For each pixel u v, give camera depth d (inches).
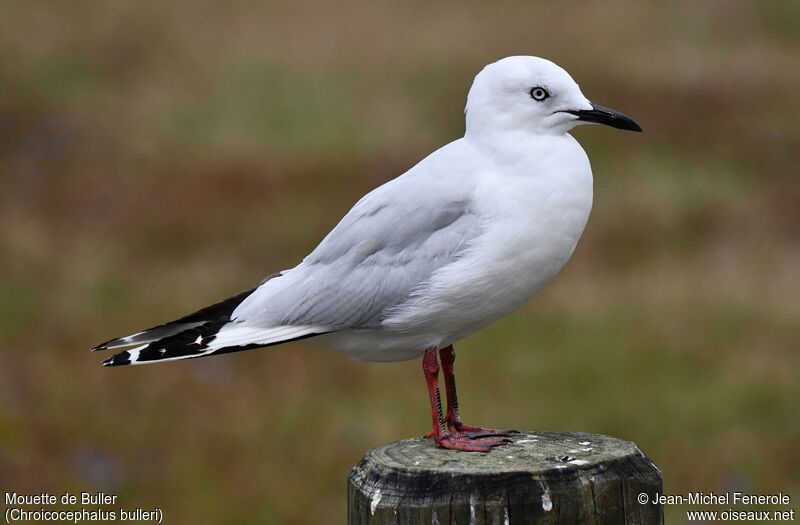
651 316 556.4
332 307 268.1
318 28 1100.5
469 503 212.7
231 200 738.2
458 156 265.1
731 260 631.2
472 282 255.3
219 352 271.7
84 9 1133.7
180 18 1128.2
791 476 440.1
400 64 1014.4
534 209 253.8
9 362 519.8
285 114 909.8
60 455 452.8
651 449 454.6
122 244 671.1
